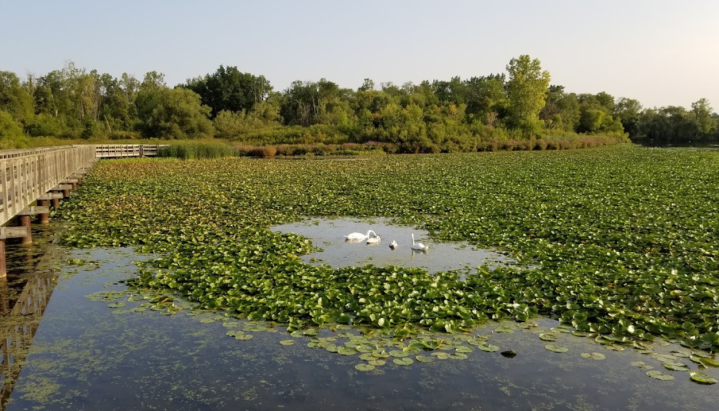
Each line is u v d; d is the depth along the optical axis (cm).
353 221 1541
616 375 577
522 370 588
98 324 728
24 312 778
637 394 538
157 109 6844
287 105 8844
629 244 1138
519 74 7238
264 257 1066
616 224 1362
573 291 823
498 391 542
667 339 665
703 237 1186
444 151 5550
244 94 8912
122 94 9256
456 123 6369
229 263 1026
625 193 1973
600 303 757
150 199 1930
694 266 953
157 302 815
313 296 812
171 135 6725
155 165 3628
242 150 5022
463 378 569
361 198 1950
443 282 887
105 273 982
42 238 1291
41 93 7569
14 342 671
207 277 913
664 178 2497
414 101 8394
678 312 740
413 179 2572
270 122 7781
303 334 684
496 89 8556
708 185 2184
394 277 907
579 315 727
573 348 645
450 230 1354
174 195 2038
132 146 4528
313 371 585
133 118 8062
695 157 4197
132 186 2319
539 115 9156
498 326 716
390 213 1656
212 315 759
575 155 4728
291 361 609
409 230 1400
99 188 2266
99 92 8944
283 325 718
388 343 657
